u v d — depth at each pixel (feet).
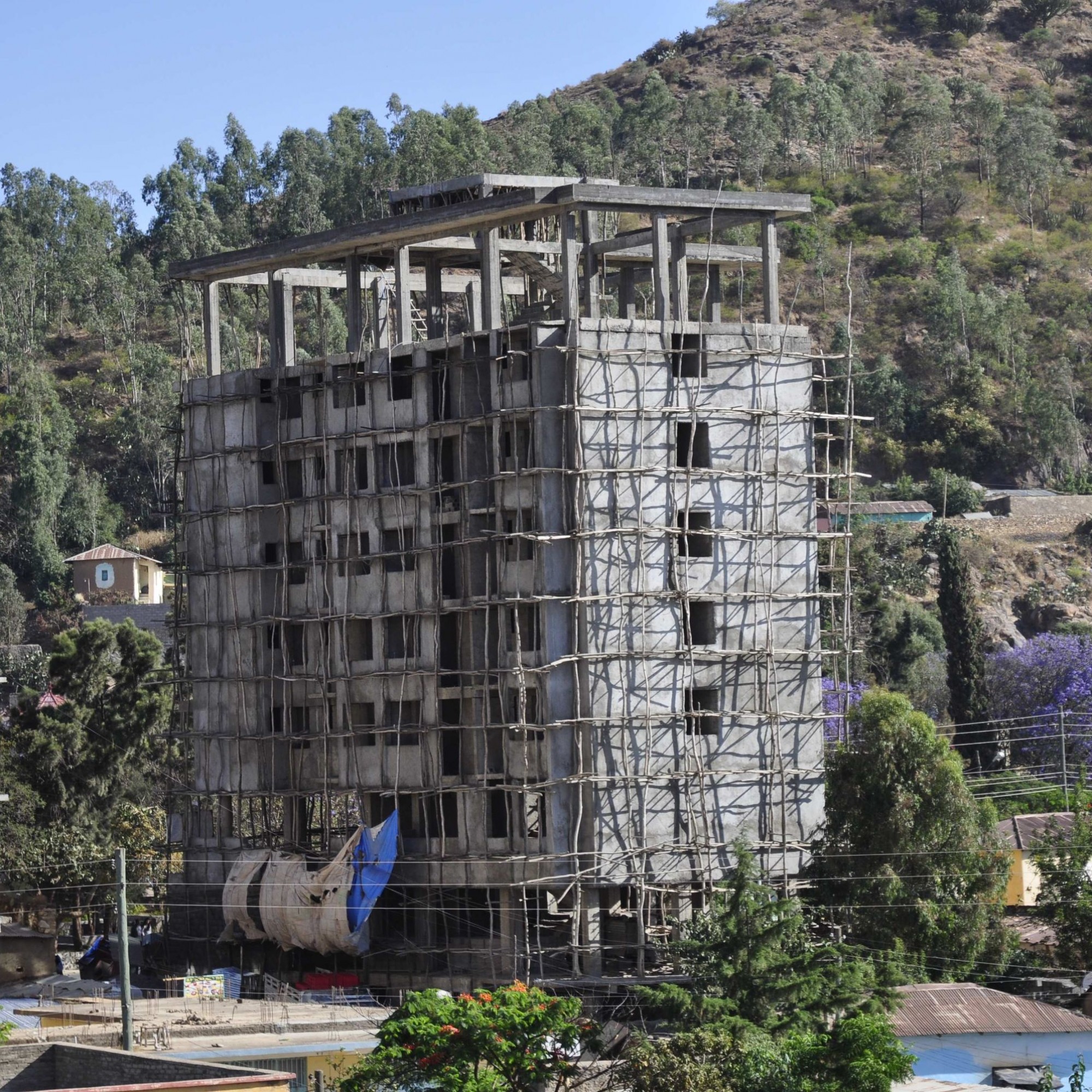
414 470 320.70
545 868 294.87
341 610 328.08
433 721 313.73
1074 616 638.53
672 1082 187.01
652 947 284.00
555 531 300.20
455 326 598.34
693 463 313.94
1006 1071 233.55
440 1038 186.60
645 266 367.45
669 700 304.50
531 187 307.99
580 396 301.43
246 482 344.08
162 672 418.72
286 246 339.57
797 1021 212.02
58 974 349.00
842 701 363.56
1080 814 312.91
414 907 312.71
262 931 325.01
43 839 379.76
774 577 318.45
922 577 638.53
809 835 314.55
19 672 588.50
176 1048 224.74
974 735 469.57
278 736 334.44
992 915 284.41
